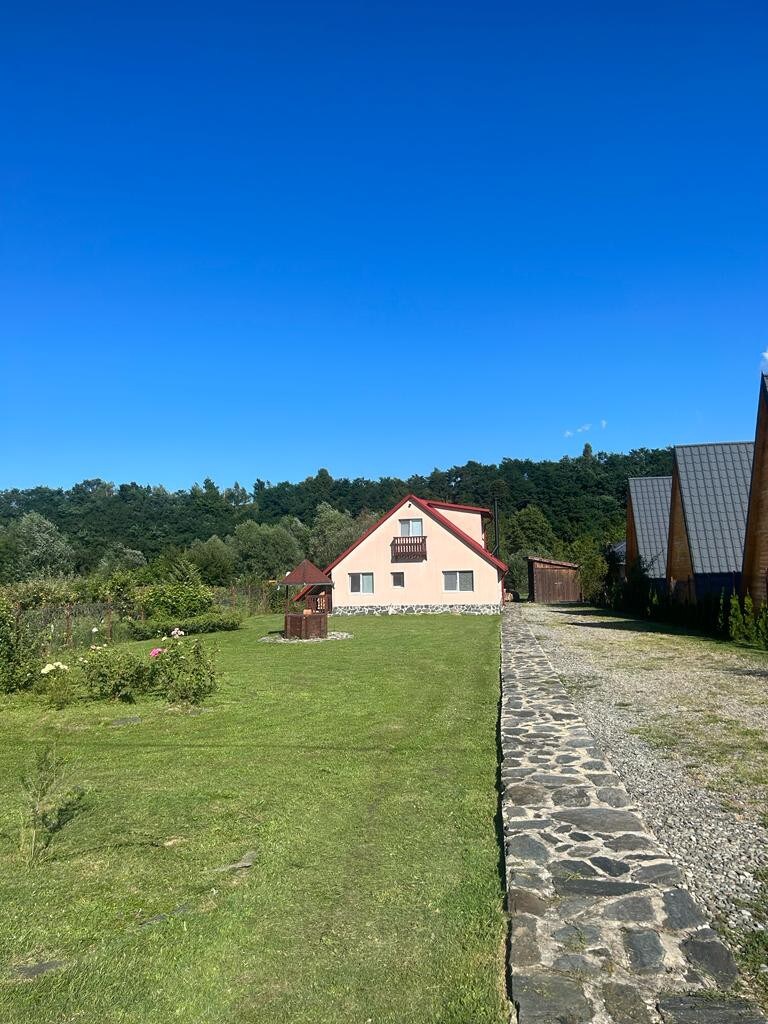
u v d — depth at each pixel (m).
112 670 10.73
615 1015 2.82
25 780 6.56
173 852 4.81
